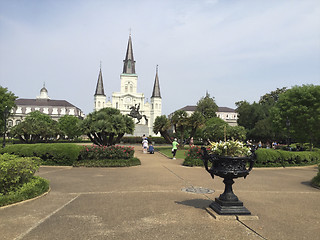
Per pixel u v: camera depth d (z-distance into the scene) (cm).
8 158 684
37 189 668
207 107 7162
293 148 2850
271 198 703
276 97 6431
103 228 448
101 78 10344
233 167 525
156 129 2845
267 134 4897
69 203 614
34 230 435
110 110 1920
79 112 10338
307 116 2848
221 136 2534
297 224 486
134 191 757
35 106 9400
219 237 415
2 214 520
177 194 722
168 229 447
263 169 1402
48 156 1345
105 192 741
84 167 1312
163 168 1330
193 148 1491
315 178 945
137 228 450
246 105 5806
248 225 474
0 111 3453
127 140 3947
